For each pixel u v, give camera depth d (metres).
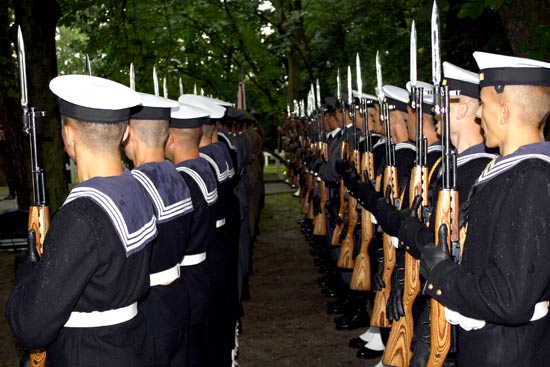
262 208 12.92
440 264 2.30
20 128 8.55
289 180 16.14
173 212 2.89
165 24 14.49
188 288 3.36
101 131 2.33
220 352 3.90
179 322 2.93
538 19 4.58
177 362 3.03
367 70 13.18
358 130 5.34
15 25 7.54
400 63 11.39
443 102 2.43
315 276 7.45
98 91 2.33
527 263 1.99
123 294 2.28
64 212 2.19
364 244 4.41
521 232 2.01
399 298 3.18
